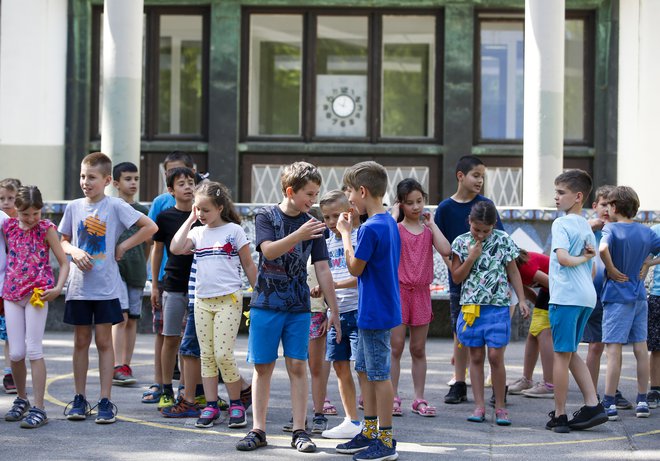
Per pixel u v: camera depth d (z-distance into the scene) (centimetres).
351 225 653
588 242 717
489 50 1596
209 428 703
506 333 741
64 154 1573
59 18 1570
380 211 630
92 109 1597
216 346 694
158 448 636
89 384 879
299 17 1603
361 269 610
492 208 738
